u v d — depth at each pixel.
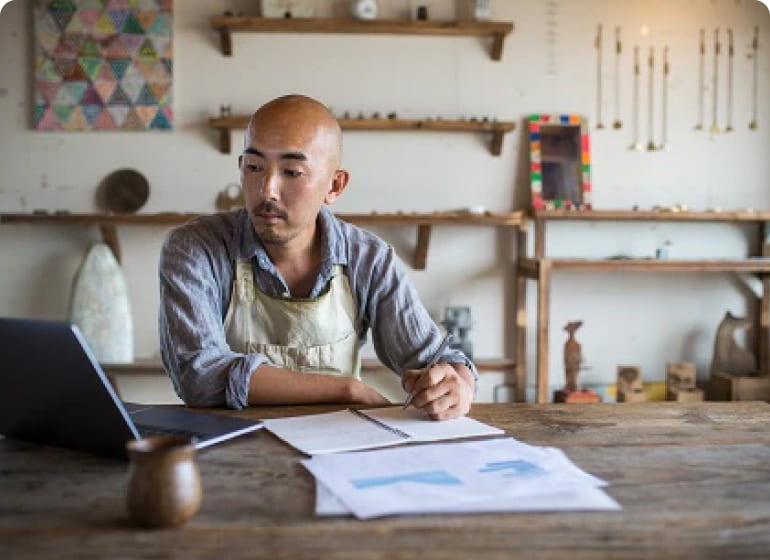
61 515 0.75
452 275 3.22
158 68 3.06
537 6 3.18
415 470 0.89
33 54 3.05
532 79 3.19
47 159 3.07
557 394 3.04
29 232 3.08
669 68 3.24
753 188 3.28
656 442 1.05
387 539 0.69
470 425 1.13
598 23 3.20
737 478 0.89
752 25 3.26
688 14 3.24
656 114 3.24
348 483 0.85
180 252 1.44
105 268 2.96
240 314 1.51
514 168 3.20
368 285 1.55
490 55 3.16
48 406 0.95
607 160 3.23
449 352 1.46
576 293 3.27
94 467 0.91
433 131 3.15
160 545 0.68
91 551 0.66
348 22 2.97
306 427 1.11
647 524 0.74
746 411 1.26
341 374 1.56
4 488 0.83
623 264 2.90
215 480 0.86
